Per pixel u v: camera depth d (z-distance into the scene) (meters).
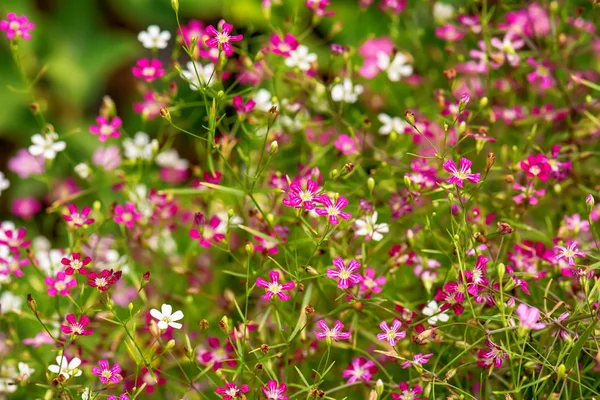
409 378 0.53
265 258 0.54
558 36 0.59
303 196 0.51
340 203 0.51
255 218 0.56
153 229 0.59
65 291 0.53
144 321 0.57
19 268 0.59
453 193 0.53
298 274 0.52
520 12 0.60
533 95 0.60
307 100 0.60
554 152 0.55
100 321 0.56
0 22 0.57
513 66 0.58
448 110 0.57
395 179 0.56
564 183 0.56
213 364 0.53
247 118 0.56
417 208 0.57
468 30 0.60
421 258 0.54
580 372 0.51
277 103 0.57
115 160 0.61
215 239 0.55
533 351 0.52
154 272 0.59
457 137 0.56
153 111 0.60
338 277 0.51
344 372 0.53
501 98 0.61
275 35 0.56
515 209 0.55
